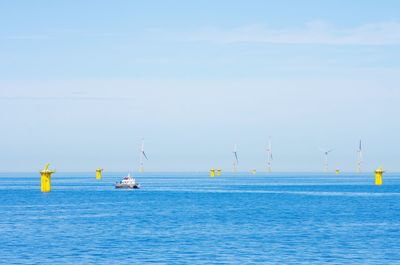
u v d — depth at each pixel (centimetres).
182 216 13525
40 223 11850
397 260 7269
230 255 7625
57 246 8481
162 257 7481
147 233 10050
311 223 11831
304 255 7625
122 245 8550
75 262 7156
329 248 8212
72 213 14400
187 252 7869
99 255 7650
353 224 11581
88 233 10062
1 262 7181
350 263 7062
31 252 7925
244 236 9575
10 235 9806
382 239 9162
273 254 7694
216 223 11850
